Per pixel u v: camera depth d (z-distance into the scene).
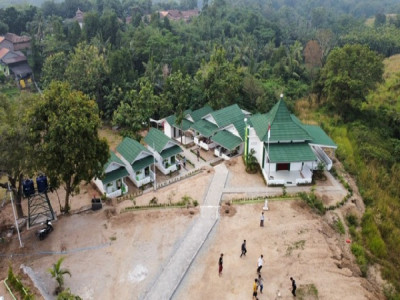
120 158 52.56
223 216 39.06
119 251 34.16
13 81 94.44
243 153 55.47
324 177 46.41
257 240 35.28
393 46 122.62
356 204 42.62
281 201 41.38
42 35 111.50
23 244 35.22
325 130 64.94
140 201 42.84
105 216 39.59
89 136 36.47
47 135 35.53
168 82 71.19
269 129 42.72
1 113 35.31
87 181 38.81
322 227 37.16
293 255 33.41
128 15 172.88
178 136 66.25
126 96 70.38
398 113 70.38
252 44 118.75
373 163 56.09
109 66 77.31
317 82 77.31
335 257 33.62
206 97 71.88
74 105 36.50
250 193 43.31
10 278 28.36
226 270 31.75
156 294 29.42
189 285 30.38
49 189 39.22
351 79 65.44
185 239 35.56
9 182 38.78
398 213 44.72
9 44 104.25
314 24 191.38
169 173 53.03
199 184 45.84
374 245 37.25
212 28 135.50
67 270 30.42
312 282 30.64
